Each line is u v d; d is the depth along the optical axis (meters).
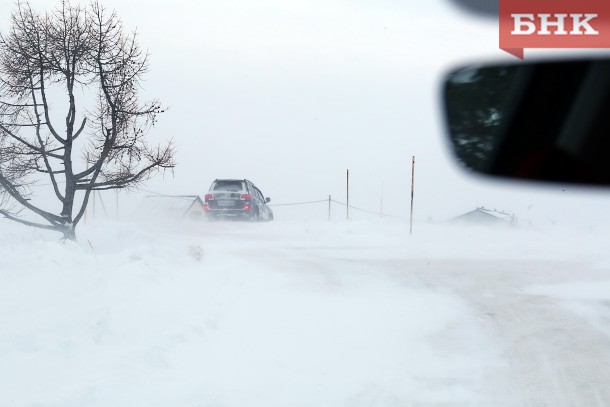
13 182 13.52
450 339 7.17
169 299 7.91
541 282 11.00
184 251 10.98
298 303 8.80
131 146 13.55
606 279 11.36
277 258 13.61
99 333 6.21
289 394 5.18
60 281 8.39
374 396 5.21
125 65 13.38
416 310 8.61
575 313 8.52
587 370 6.03
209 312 7.48
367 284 10.47
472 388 5.47
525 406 5.03
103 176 13.95
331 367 6.01
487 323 7.95
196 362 5.88
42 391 4.70
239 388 5.26
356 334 7.30
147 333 6.45
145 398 4.78
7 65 13.08
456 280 11.10
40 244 9.64
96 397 4.64
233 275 10.24
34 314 6.61
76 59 13.18
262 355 6.31
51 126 13.03
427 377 5.77
